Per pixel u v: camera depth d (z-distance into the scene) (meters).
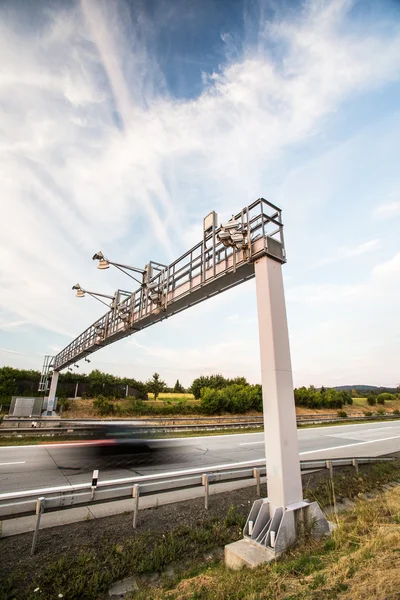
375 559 3.62
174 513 6.16
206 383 44.34
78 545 4.79
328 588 3.12
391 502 6.23
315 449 14.80
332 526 5.30
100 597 3.85
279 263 6.41
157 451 12.99
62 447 13.32
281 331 5.74
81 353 21.06
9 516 4.43
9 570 4.11
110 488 5.34
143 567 4.37
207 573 4.20
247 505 6.79
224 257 7.75
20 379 37.78
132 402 30.86
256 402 35.53
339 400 46.53
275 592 3.25
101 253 11.91
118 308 14.67
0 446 13.24
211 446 14.73
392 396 61.41
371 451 14.28
